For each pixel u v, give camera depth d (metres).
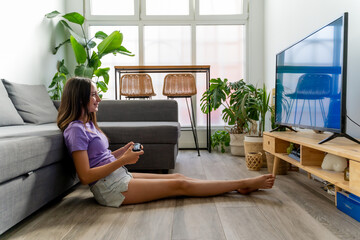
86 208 1.55
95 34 4.05
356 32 1.83
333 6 2.13
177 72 4.20
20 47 3.12
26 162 1.27
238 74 4.46
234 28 4.43
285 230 1.24
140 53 4.39
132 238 1.17
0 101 2.20
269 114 3.50
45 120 2.54
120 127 2.26
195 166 2.80
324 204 1.59
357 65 1.83
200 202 1.64
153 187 1.60
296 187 1.96
